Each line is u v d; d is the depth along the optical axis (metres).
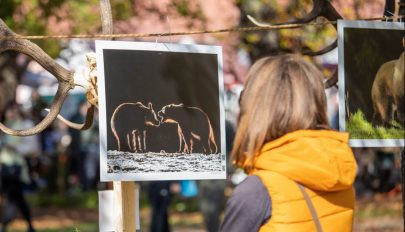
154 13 13.00
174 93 5.37
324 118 3.87
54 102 5.52
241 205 3.68
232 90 15.29
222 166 5.45
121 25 12.87
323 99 3.86
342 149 3.81
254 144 3.78
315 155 3.70
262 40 12.89
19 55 17.88
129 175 5.18
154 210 13.59
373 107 5.92
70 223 19.95
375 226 17.41
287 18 12.59
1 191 16.61
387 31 6.00
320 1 6.86
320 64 12.52
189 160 5.36
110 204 5.60
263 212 3.67
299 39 12.61
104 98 5.17
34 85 21.61
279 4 12.59
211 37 14.22
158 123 5.29
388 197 20.95
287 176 3.71
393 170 20.73
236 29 5.55
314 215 3.71
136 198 5.62
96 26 12.55
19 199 15.92
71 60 12.57
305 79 3.83
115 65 5.22
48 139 24.69
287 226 3.66
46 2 12.09
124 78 5.23
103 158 5.12
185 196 21.41
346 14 11.32
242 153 3.87
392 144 5.96
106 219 5.59
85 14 12.32
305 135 3.75
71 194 24.53
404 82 6.01
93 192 24.47
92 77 5.49
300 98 3.78
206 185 12.09
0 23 5.48
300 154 3.70
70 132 23.98
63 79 5.52
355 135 5.86
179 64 5.39
